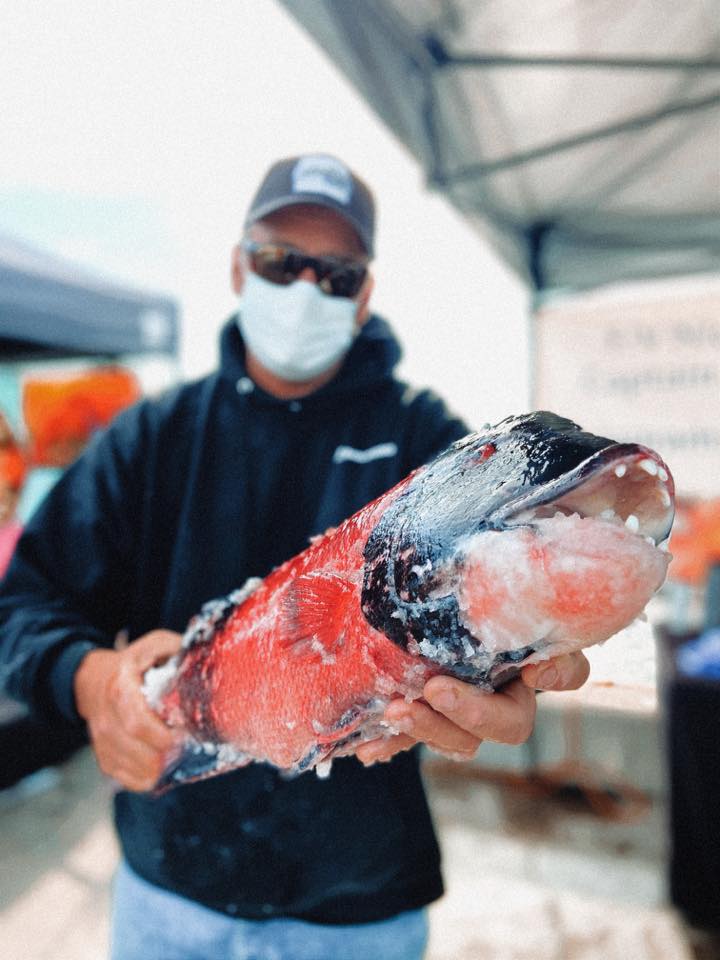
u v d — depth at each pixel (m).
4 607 1.26
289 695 0.84
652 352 3.21
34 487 4.32
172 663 1.05
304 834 1.15
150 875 1.23
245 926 1.17
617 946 2.51
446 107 3.16
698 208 4.62
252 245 1.25
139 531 1.34
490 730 0.65
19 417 4.25
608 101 3.27
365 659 0.74
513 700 0.67
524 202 4.56
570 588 0.58
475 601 0.62
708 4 2.61
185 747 1.04
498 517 0.62
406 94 2.82
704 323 3.12
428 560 0.66
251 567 1.26
